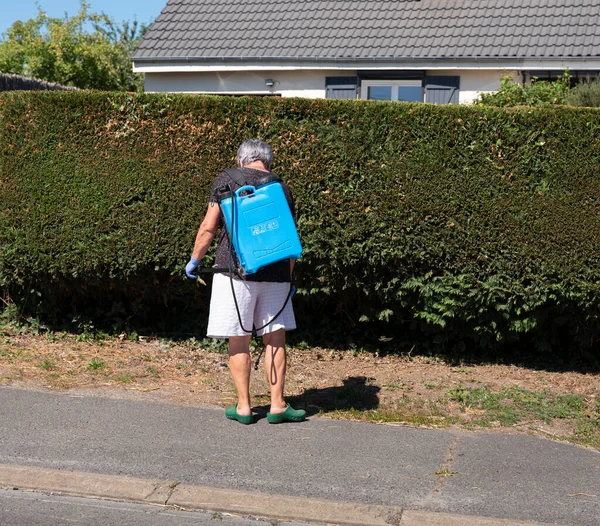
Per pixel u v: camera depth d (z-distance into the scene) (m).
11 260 7.09
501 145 6.41
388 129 6.52
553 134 6.35
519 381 6.64
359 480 4.57
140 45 17.33
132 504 4.40
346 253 6.58
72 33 26.33
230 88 17.12
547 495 4.45
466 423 5.61
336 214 6.60
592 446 5.27
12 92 7.04
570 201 6.33
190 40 17.34
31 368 6.52
